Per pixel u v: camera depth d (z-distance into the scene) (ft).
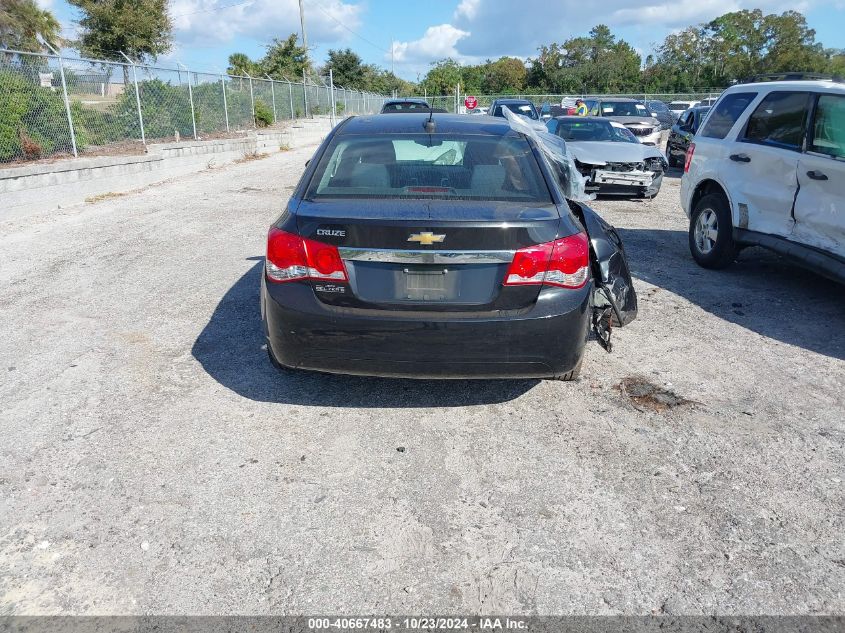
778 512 9.67
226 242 25.40
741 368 14.53
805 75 20.79
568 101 88.74
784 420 12.28
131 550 8.71
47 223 29.40
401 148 12.98
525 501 9.86
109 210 32.71
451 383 13.57
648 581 8.32
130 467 10.53
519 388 13.41
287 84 83.15
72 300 18.40
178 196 37.45
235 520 9.34
